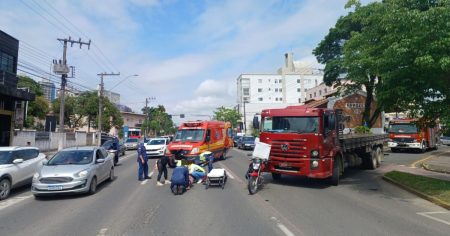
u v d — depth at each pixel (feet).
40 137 104.63
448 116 33.19
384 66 35.47
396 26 32.73
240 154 99.71
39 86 154.61
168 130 384.06
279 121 41.06
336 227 23.08
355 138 49.73
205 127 67.51
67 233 21.84
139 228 22.80
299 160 38.78
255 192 36.40
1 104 84.84
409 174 47.03
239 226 23.18
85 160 38.45
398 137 97.09
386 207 29.94
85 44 105.40
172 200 32.35
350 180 47.01
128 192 37.17
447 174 51.55
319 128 38.58
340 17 124.26
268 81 373.20
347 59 103.09
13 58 92.63
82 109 180.55
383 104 38.60
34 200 33.45
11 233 22.09
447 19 29.84
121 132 229.86
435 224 24.38
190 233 21.59
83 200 32.89
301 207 29.30
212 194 35.45
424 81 33.50
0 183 33.81
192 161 44.96
